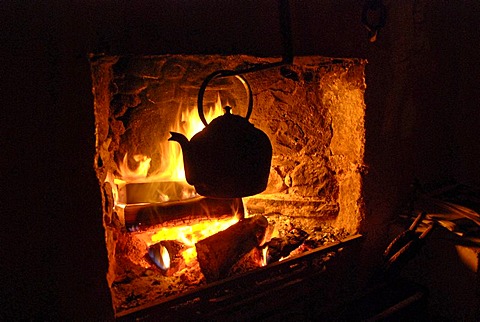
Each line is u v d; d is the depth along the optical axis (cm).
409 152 172
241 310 125
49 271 99
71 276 101
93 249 103
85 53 95
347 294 156
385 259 153
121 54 98
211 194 103
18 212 93
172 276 133
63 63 93
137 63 149
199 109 103
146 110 157
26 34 88
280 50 124
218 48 111
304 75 159
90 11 93
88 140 98
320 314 142
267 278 134
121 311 109
